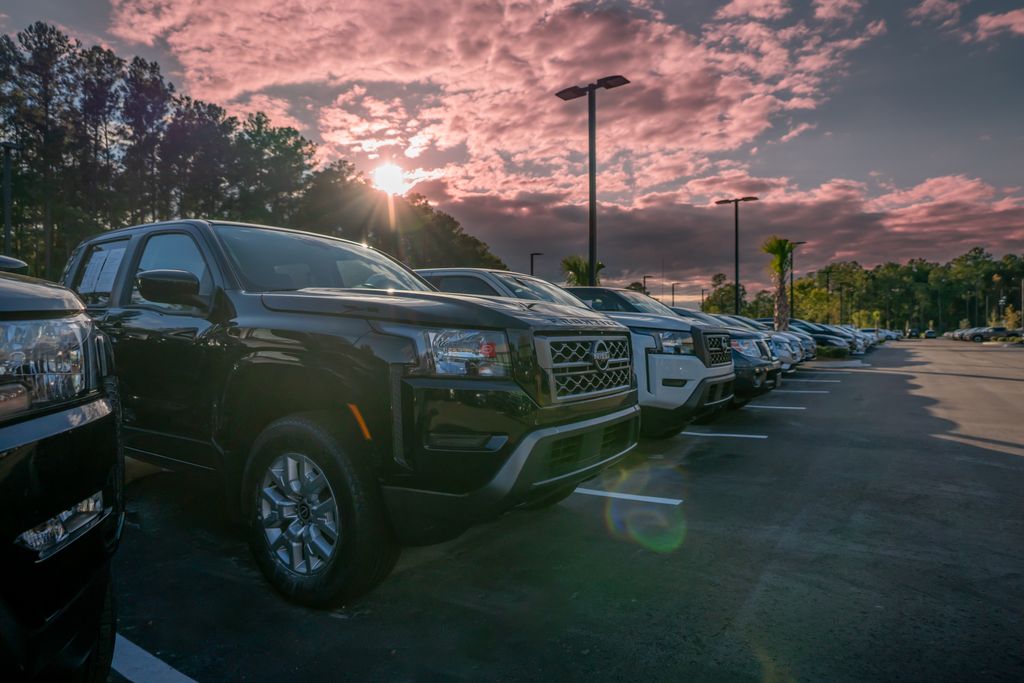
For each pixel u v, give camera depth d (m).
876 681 2.37
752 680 2.37
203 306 3.51
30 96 46.75
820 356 25.77
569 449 3.02
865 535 4.01
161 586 3.13
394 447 2.71
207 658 2.48
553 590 3.16
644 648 2.60
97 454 1.73
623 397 3.50
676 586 3.21
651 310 7.80
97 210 47.28
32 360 1.56
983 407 10.30
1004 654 2.57
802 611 2.95
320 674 2.38
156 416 3.72
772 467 5.89
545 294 6.74
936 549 3.77
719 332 6.62
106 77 48.19
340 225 56.31
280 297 3.22
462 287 6.66
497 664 2.47
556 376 2.97
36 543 1.49
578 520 4.28
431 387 2.69
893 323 150.00
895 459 6.26
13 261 2.37
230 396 3.23
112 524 1.79
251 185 55.25
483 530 4.06
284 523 3.06
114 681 2.31
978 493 5.02
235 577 3.25
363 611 2.91
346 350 2.83
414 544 2.82
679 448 6.78
